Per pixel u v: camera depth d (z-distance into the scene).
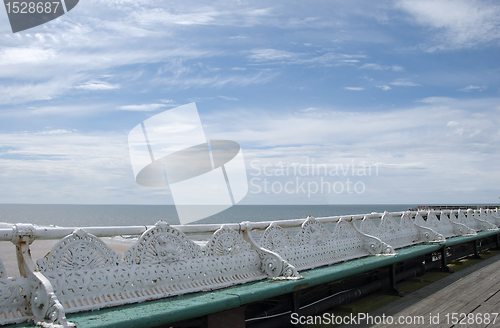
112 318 2.54
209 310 3.04
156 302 3.12
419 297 5.59
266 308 4.30
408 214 8.39
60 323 2.30
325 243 5.62
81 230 2.99
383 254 6.16
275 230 4.86
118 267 3.12
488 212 13.96
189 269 3.63
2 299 2.48
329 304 4.70
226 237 4.21
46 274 2.70
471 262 9.27
